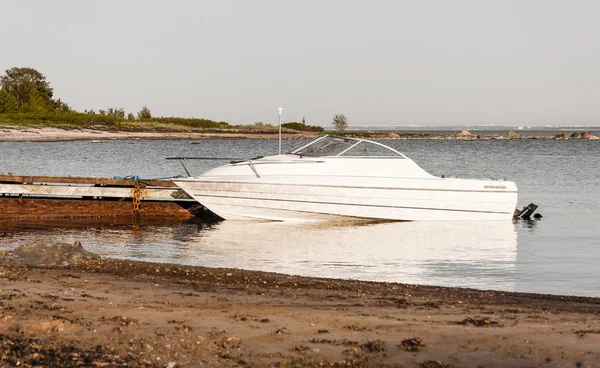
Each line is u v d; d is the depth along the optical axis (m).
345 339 6.42
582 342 6.56
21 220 18.44
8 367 5.21
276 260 13.23
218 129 113.25
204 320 6.91
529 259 13.66
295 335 6.48
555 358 6.05
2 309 6.96
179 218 19.61
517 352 6.20
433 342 6.43
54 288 8.35
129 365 5.40
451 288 10.19
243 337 6.34
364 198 18.58
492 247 15.17
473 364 5.86
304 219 18.66
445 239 16.28
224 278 10.20
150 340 6.10
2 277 8.97
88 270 10.30
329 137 18.83
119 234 16.47
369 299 8.84
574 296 9.84
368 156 18.69
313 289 9.61
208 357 5.70
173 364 5.47
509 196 19.17
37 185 18.83
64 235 16.09
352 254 14.08
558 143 103.00
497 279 11.70
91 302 7.57
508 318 7.71
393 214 18.84
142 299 7.93
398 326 7.02
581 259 13.69
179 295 8.35
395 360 5.86
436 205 18.95
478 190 19.06
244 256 13.63
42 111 97.12
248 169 18.50
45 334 6.15
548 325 7.30
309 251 14.37
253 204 18.48
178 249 14.37
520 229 18.05
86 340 6.02
